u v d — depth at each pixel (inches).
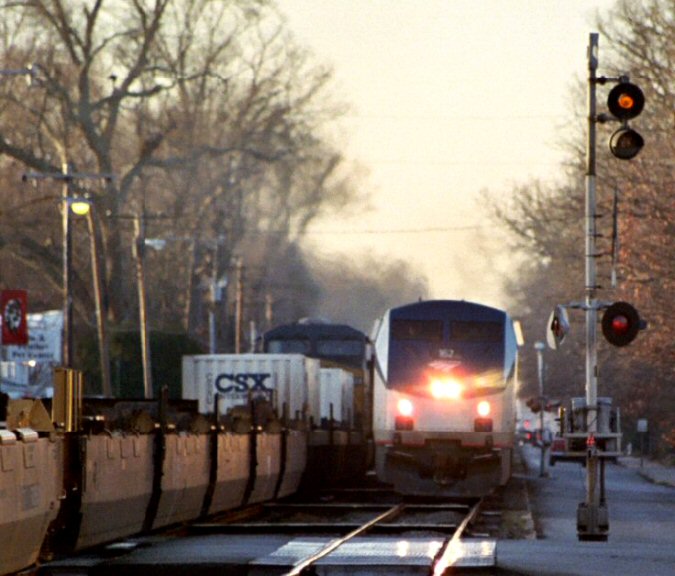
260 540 4106.8
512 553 3634.4
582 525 4333.2
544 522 5541.3
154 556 3535.9
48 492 3117.6
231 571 3233.3
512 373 6599.4
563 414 4387.3
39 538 3115.2
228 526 4549.7
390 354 6609.3
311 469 7293.3
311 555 3393.2
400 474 6584.6
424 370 6569.9
